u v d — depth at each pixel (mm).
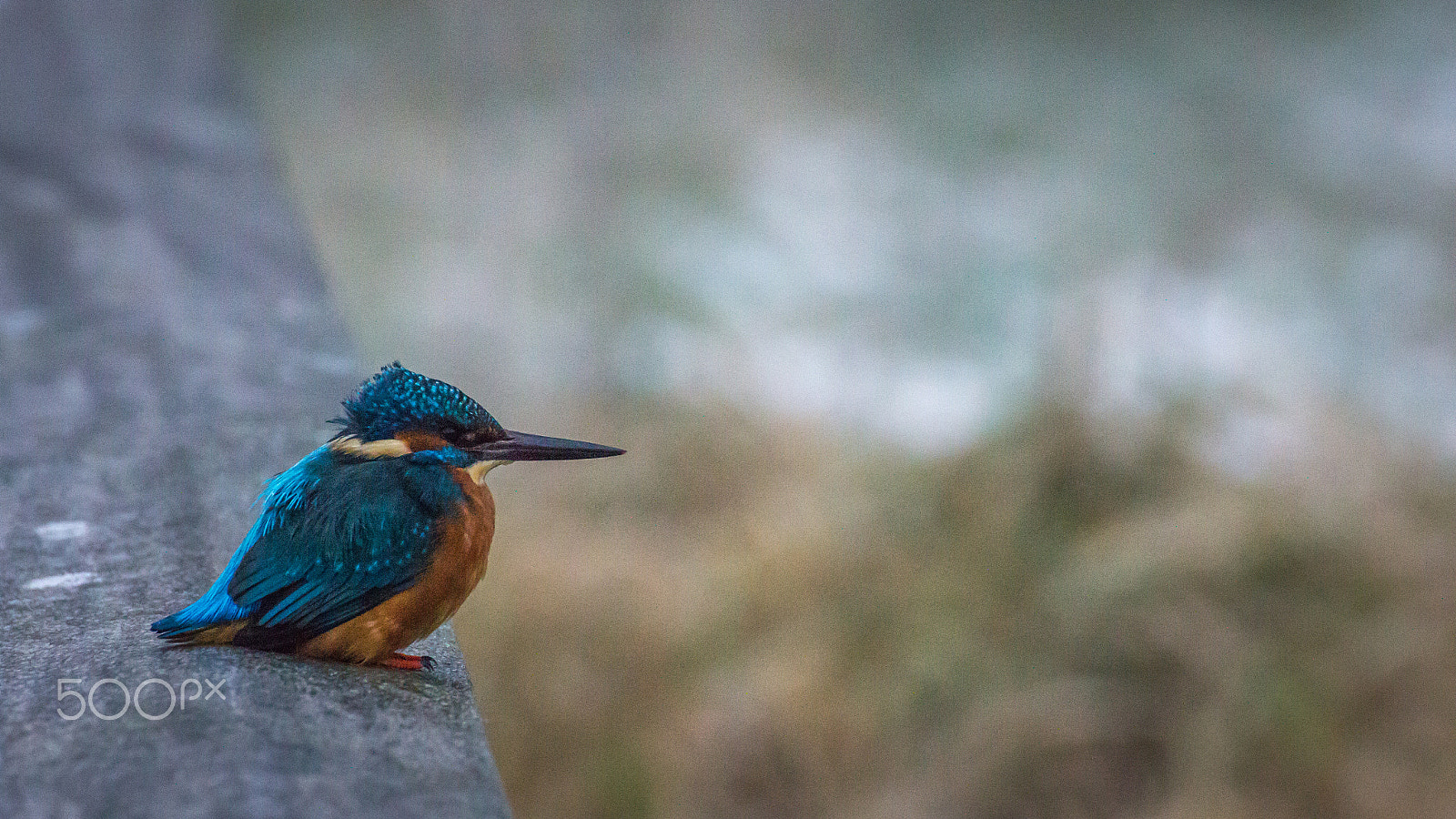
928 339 14758
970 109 20047
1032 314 14719
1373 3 22672
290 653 4223
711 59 20953
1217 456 11211
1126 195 17500
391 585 4230
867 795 9242
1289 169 18062
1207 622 9656
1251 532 10195
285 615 4164
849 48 21391
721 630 10148
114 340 6832
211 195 8906
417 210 17609
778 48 21531
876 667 9844
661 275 15953
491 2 21406
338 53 21031
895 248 16625
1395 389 13414
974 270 15875
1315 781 9070
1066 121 19422
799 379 14117
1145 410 11367
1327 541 10102
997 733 9312
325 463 4465
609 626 10211
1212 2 22750
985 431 11617
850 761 9391
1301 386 12578
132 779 3188
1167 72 20719
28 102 10039
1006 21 22312
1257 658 9469
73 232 8094
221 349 6828
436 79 20328
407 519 4258
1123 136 18938
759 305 15484
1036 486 10875
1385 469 11180
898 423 13180
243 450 5762
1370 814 8930
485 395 14102
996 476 10938
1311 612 9836
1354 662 9562
